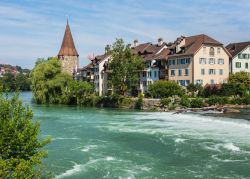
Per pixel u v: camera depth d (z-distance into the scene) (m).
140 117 59.84
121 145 36.69
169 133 42.44
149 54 97.75
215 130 43.41
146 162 29.69
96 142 38.56
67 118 60.62
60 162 30.12
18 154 16.52
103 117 61.22
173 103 70.31
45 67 97.50
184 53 82.31
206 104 68.25
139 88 96.19
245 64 88.06
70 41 136.38
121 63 84.06
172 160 30.02
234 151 32.25
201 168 27.34
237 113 57.34
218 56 82.25
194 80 79.31
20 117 17.50
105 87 105.81
